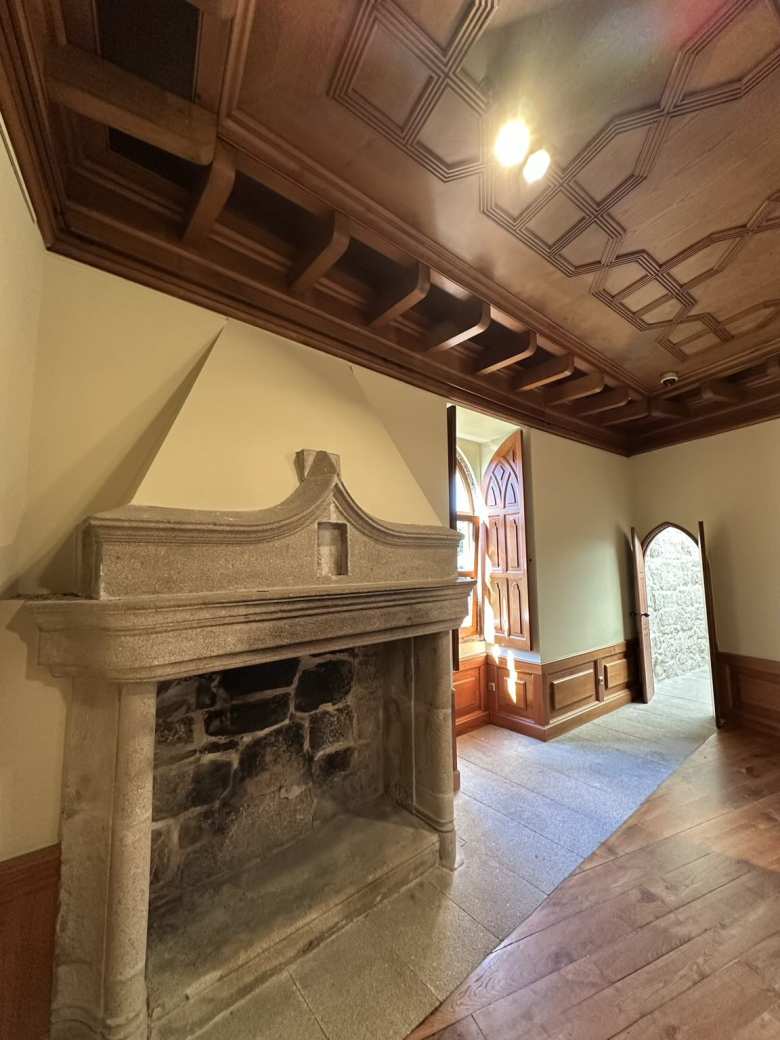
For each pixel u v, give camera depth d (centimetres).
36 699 120
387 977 142
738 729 346
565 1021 127
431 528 203
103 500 145
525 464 351
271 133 137
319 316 212
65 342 145
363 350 230
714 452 383
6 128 104
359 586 163
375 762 227
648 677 414
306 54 116
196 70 118
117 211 158
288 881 167
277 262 194
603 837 212
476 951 151
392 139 140
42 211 133
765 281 218
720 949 149
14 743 117
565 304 232
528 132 139
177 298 172
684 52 118
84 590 126
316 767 204
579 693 364
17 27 94
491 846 207
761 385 343
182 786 162
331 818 207
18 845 116
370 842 190
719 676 359
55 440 140
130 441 154
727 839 207
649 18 110
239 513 142
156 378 163
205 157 133
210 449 148
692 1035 122
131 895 118
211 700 171
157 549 125
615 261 200
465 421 341
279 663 193
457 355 280
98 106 116
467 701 355
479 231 180
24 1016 114
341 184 156
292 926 148
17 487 125
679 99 130
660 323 253
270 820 185
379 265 209
